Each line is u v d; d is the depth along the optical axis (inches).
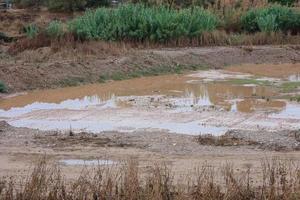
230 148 636.1
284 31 1774.1
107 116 821.9
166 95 990.4
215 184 459.8
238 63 1419.8
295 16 1790.1
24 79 1051.3
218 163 571.5
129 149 633.6
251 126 749.9
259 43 1656.0
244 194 422.6
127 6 1561.3
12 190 432.1
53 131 726.5
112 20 1503.4
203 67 1332.4
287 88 1049.5
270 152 617.9
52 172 470.9
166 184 423.8
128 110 861.8
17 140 679.1
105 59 1232.8
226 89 1045.8
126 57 1264.8
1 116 831.1
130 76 1182.9
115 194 413.1
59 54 1259.8
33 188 420.5
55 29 1441.9
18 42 1406.3
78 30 1450.5
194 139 675.4
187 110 856.9
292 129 725.9
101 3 2251.5
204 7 1959.9
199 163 571.8
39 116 828.0
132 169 482.0
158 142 663.1
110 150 629.3
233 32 1760.6
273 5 1898.4
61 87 1064.8
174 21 1568.7
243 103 909.8
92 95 996.6
